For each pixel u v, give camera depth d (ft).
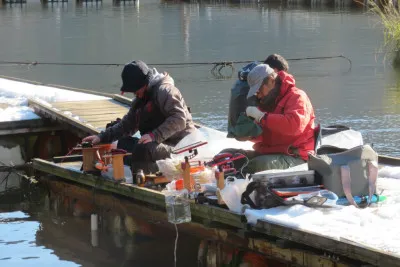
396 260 15.79
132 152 24.57
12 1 149.07
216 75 59.88
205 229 21.07
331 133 24.61
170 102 24.49
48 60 70.44
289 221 18.34
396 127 38.91
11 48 79.25
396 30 65.46
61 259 21.88
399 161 25.45
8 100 39.24
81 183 26.50
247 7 132.46
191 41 82.69
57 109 36.42
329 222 18.34
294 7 129.90
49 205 27.94
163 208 22.53
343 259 17.42
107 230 24.39
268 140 22.54
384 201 20.67
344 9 121.70
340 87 52.39
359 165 20.30
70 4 146.41
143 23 104.53
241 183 20.34
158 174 23.71
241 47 76.89
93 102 39.17
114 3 148.05
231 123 24.76
